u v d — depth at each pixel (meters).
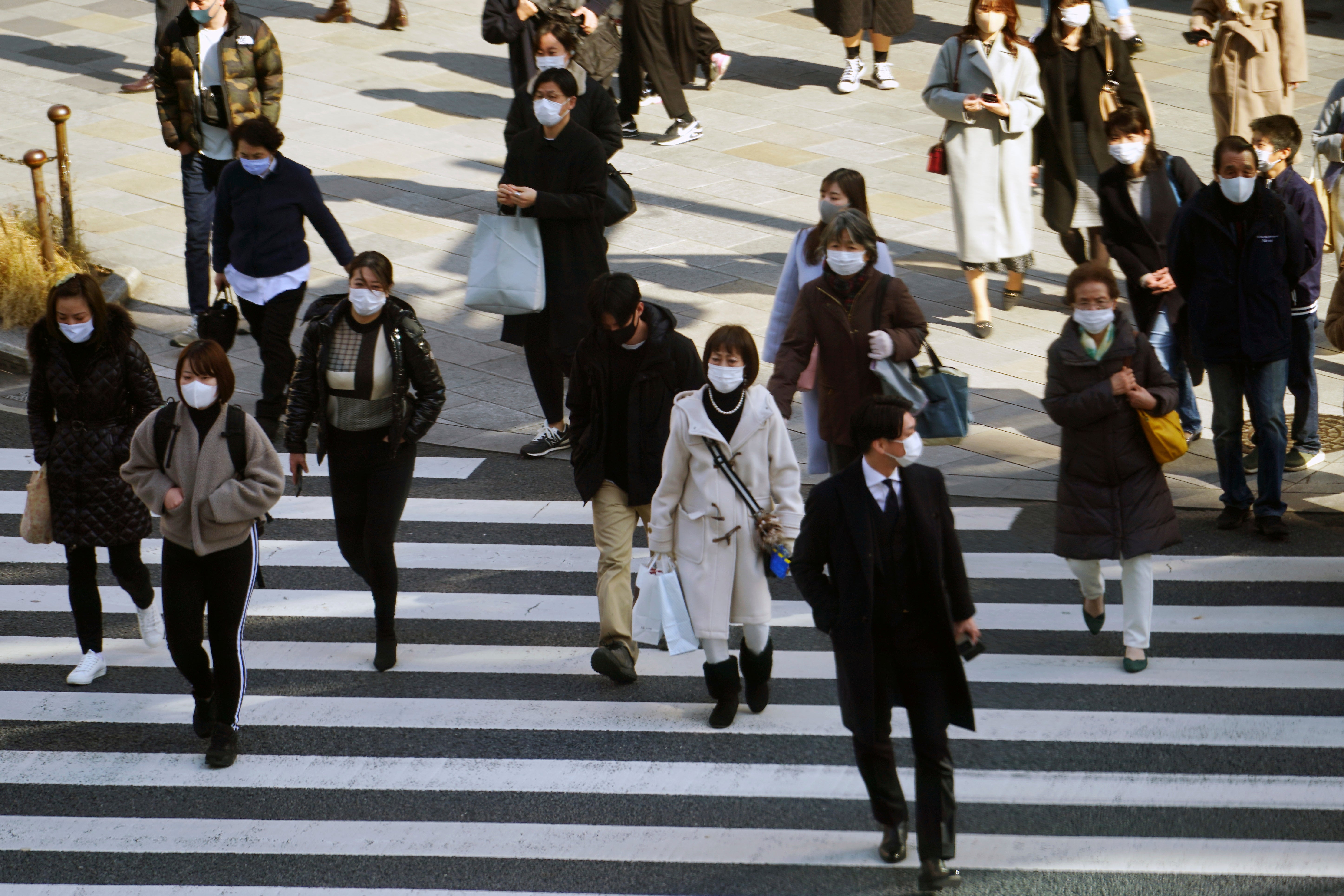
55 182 53.62
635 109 57.91
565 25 49.09
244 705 25.33
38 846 21.50
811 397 28.20
